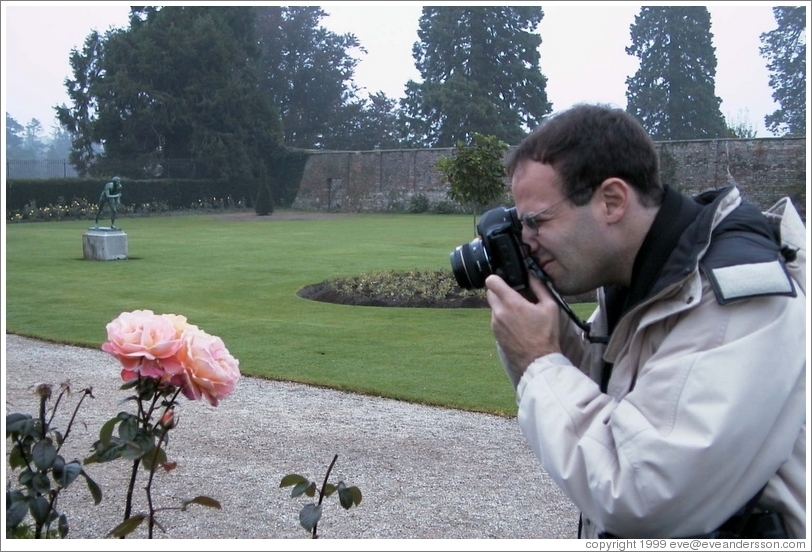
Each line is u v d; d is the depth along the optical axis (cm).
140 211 4112
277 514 375
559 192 144
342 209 4553
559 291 154
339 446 473
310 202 4709
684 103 5025
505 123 5100
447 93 5031
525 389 145
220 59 4562
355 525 361
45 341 802
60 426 515
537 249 152
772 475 134
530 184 146
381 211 4406
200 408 549
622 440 129
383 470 433
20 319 930
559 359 146
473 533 353
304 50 6209
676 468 123
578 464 133
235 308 1024
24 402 566
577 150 143
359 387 605
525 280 153
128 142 4419
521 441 484
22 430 192
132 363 177
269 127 4747
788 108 4847
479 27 5203
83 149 4631
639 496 126
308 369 668
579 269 148
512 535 351
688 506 126
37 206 3678
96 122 4400
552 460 136
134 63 4428
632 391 135
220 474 427
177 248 1978
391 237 2394
